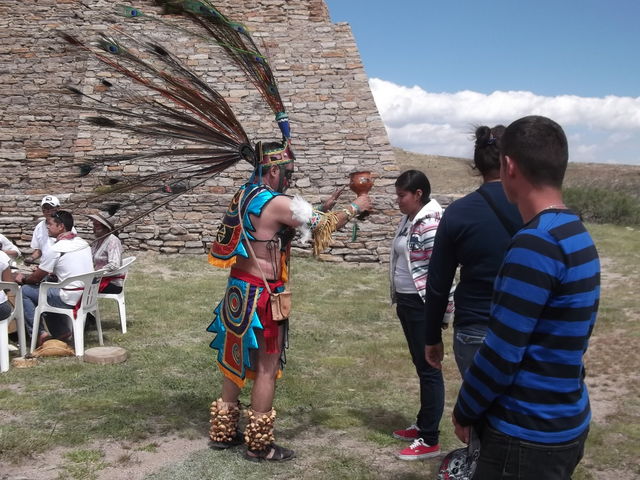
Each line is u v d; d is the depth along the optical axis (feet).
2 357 19.25
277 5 57.52
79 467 13.10
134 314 28.37
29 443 13.93
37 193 50.96
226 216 13.44
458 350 10.72
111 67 14.46
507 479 7.37
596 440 15.24
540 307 6.87
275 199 12.83
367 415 16.74
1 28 56.59
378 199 46.03
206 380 19.06
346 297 34.83
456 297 10.80
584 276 6.97
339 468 13.47
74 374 19.19
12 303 22.47
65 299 21.11
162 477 12.76
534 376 7.14
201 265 42.88
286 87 53.16
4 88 54.80
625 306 31.83
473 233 10.19
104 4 52.85
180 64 13.93
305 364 21.30
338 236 45.70
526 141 7.32
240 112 51.96
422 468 13.62
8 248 25.99
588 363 21.86
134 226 46.03
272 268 13.14
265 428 13.55
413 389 19.01
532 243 6.95
